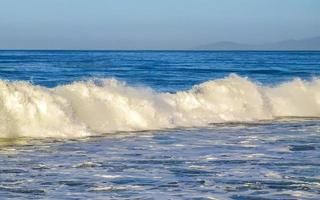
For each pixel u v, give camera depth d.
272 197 12.88
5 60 128.12
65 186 13.76
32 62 112.75
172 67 93.56
